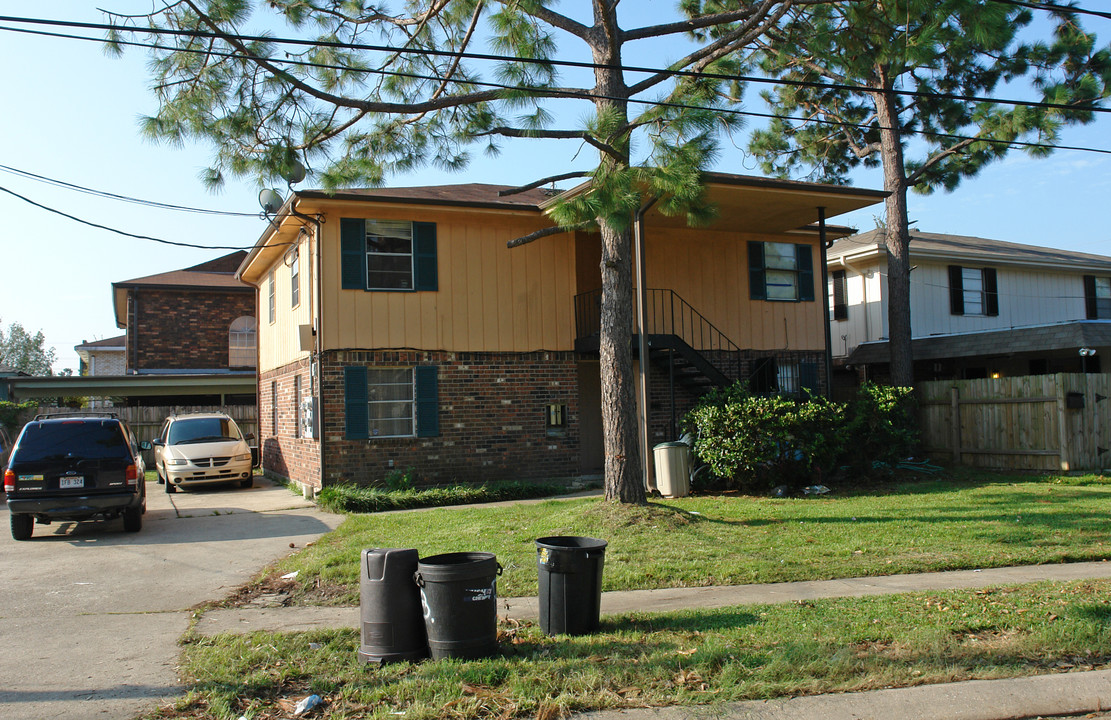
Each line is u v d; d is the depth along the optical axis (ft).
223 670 17.83
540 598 20.67
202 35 28.63
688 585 25.76
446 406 53.52
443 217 54.34
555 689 16.28
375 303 52.24
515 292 55.93
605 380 36.55
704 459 46.73
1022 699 15.93
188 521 42.63
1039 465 53.26
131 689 16.94
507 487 50.42
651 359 60.18
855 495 45.27
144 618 23.17
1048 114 54.80
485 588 18.52
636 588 25.57
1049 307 91.04
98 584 28.07
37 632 21.63
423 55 37.81
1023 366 81.30
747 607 22.31
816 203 55.01
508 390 55.11
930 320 82.69
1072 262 91.30
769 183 50.90
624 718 15.07
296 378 57.98
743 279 63.93
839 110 70.85
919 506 40.22
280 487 59.82
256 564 31.22
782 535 32.81
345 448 50.85
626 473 35.86
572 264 57.77
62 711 15.70
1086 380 53.01
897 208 64.44
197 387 81.41
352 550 31.58
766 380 63.31
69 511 36.94
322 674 17.65
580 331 57.36
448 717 15.20
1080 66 57.57
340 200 50.08
